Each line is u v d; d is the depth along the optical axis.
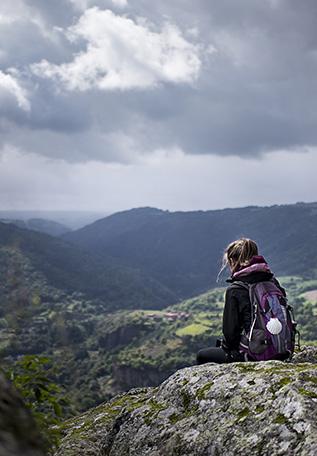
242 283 5.08
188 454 3.74
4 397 2.10
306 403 3.50
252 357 4.86
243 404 3.83
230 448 3.50
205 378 4.46
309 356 6.79
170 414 4.32
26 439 1.99
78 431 5.84
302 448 3.14
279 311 4.91
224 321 5.09
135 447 4.25
